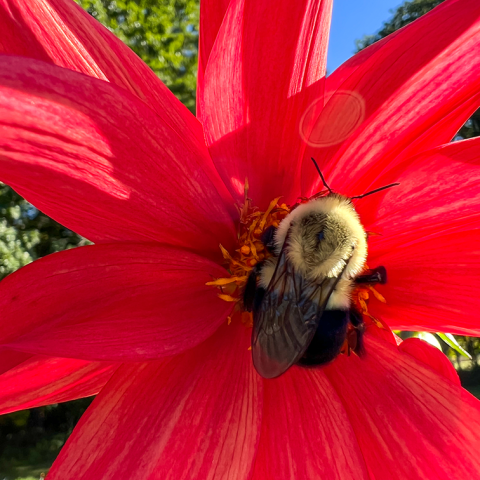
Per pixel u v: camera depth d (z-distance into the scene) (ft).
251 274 0.15
